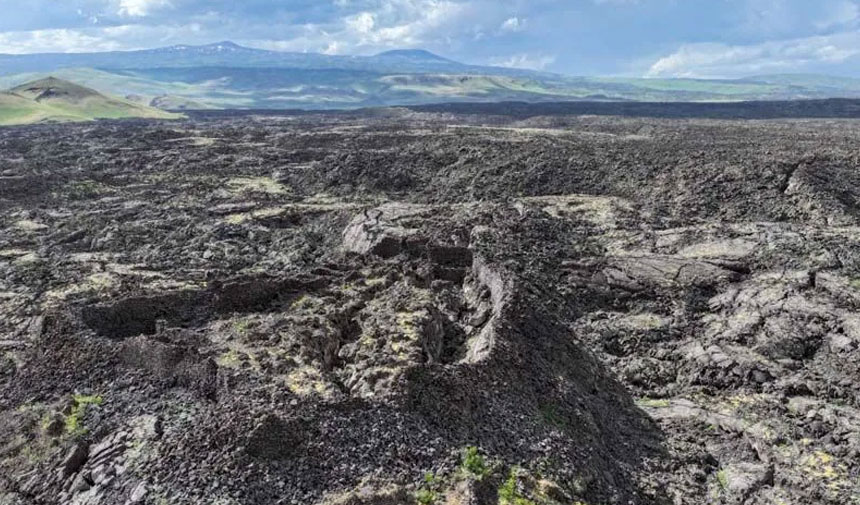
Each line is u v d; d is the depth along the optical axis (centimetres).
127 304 2281
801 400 2197
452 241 3225
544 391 1925
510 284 2467
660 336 2680
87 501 1446
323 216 4272
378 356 1920
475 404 1747
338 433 1541
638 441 2003
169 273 3309
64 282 3175
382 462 1495
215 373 1786
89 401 1802
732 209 4050
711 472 1909
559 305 2869
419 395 1700
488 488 1470
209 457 1458
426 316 2284
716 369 2403
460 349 2317
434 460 1524
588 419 1906
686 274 3031
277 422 1507
